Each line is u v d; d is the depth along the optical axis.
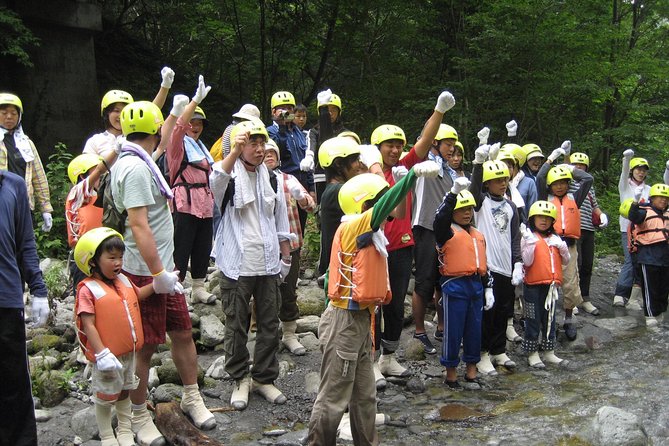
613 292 7.89
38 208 6.59
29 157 5.66
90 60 11.09
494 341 5.28
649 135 11.93
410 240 4.69
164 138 4.28
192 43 15.55
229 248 4.30
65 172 8.08
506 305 5.27
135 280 3.73
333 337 3.36
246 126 4.29
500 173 5.25
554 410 4.40
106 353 3.41
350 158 3.95
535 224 5.51
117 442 3.69
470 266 4.71
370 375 3.46
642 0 13.44
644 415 4.25
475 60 10.88
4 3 9.73
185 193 5.28
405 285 4.75
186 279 6.55
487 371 5.15
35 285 3.45
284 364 4.98
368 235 3.27
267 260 4.32
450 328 4.78
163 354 4.98
